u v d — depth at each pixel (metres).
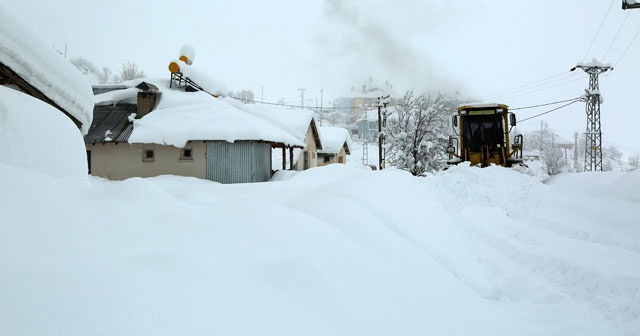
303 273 2.50
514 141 13.84
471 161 14.31
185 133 16.06
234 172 16.62
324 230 3.56
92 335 1.52
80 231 2.46
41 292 1.69
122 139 16.45
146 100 18.62
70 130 4.22
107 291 1.80
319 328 2.07
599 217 6.54
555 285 4.07
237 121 16.88
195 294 1.98
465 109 14.62
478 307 3.11
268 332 1.87
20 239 2.15
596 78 29.56
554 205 8.06
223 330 1.77
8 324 1.48
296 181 14.20
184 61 23.94
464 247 5.16
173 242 2.67
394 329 2.35
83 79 6.79
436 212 6.91
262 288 2.27
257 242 2.96
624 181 7.84
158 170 16.83
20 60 5.93
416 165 27.05
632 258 4.46
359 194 5.81
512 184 9.64
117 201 3.14
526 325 2.93
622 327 3.08
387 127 29.64
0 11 5.83
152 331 1.62
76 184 3.47
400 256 3.75
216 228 3.11
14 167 2.96
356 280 2.78
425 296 2.98
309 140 25.38
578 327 2.92
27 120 3.62
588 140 29.50
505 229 6.35
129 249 2.42
